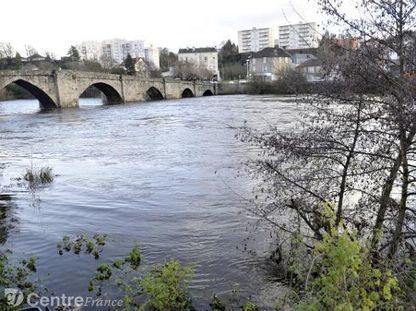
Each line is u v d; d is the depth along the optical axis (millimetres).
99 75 58250
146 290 6066
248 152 18781
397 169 5637
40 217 10984
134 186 13820
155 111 45969
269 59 105875
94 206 11789
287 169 7113
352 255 3590
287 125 24922
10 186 14250
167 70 150750
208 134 25812
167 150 20578
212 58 154500
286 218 9266
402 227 6227
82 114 43562
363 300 3697
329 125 6414
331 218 4742
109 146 22562
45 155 20281
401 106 5156
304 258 6215
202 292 6848
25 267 7867
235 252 8281
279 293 6660
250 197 11648
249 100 59844
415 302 4395
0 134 28344
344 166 6371
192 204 11531
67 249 8734
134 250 8117
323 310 3818
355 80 5637
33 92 52344
